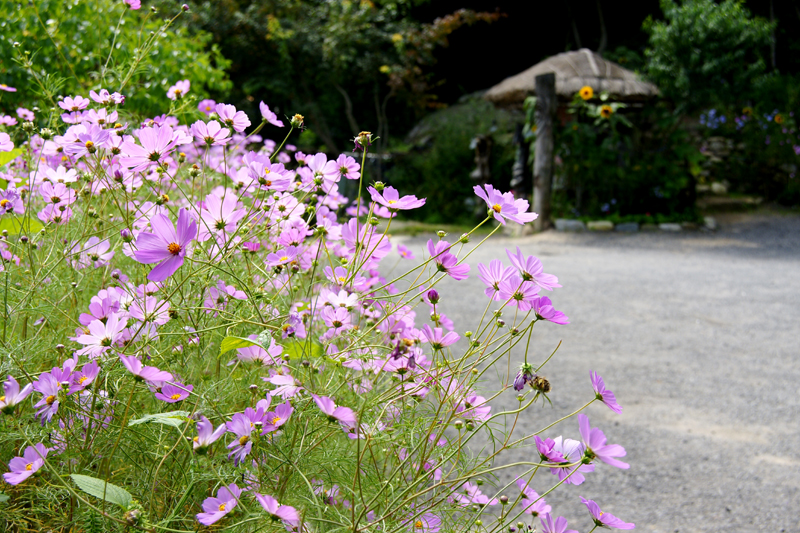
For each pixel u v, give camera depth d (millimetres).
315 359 1088
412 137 13000
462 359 1047
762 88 10711
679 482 2543
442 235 1071
